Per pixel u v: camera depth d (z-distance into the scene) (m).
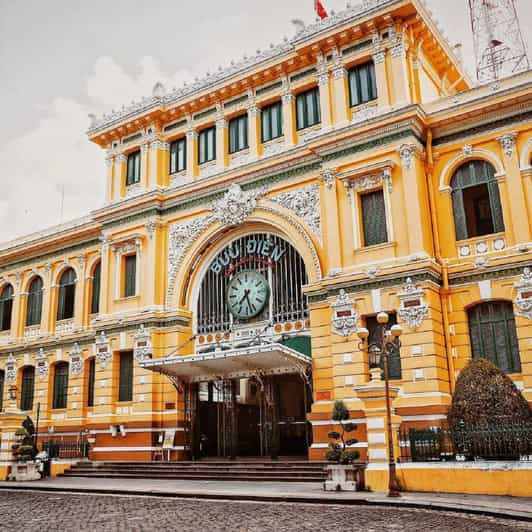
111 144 35.47
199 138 32.81
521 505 14.95
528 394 21.66
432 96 28.88
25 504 19.14
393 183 25.02
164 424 29.47
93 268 37.69
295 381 28.08
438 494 17.38
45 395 37.16
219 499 18.81
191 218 31.52
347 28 27.38
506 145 23.97
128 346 31.48
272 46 29.92
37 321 39.91
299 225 27.41
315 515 15.01
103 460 30.27
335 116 27.61
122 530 13.56
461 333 23.52
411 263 23.56
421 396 22.34
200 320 30.88
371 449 18.94
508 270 23.03
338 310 24.84
